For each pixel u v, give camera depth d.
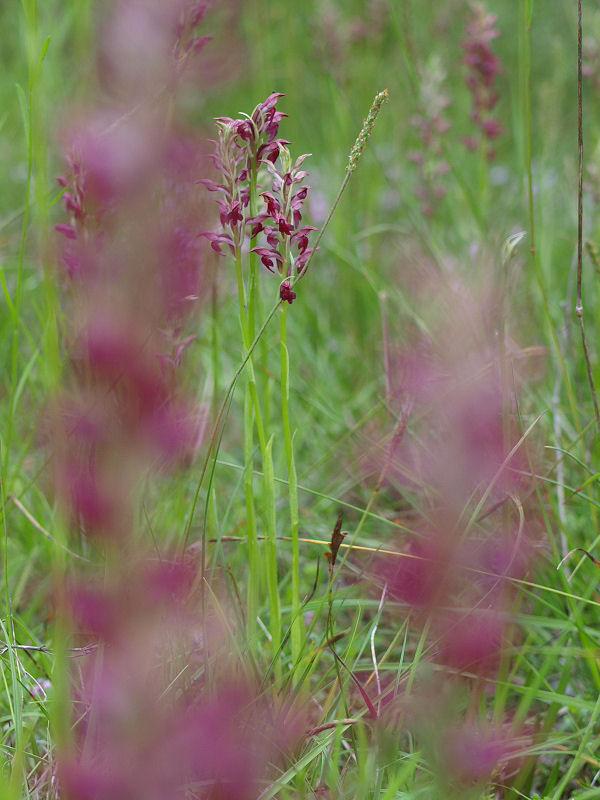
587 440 1.67
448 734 1.44
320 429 1.79
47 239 1.39
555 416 1.62
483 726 1.46
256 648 1.51
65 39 2.10
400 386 1.65
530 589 1.55
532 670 1.51
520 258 1.77
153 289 1.49
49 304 1.39
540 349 1.66
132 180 1.49
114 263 1.49
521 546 1.53
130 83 1.52
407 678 1.50
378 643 1.58
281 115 1.43
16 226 2.20
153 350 1.50
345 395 1.84
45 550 1.61
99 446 1.47
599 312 1.76
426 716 1.45
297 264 1.44
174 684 1.46
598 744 1.48
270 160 1.44
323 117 2.72
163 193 1.49
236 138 1.44
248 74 2.38
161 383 1.49
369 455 1.68
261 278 2.05
